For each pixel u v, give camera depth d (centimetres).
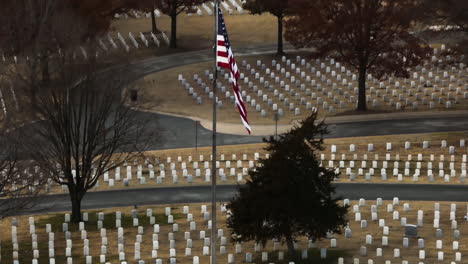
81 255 15100
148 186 19288
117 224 16675
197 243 15525
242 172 19975
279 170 14038
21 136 16200
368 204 17425
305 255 14438
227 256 14812
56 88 17412
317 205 14088
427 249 14638
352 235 15562
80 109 17362
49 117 17250
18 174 17150
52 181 18988
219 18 12131
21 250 15488
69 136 17112
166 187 19188
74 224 16888
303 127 14550
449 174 19512
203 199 18275
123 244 15525
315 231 14162
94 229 16612
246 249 15225
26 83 17425
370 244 14988
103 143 19225
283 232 14088
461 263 13875
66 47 19950
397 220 16362
